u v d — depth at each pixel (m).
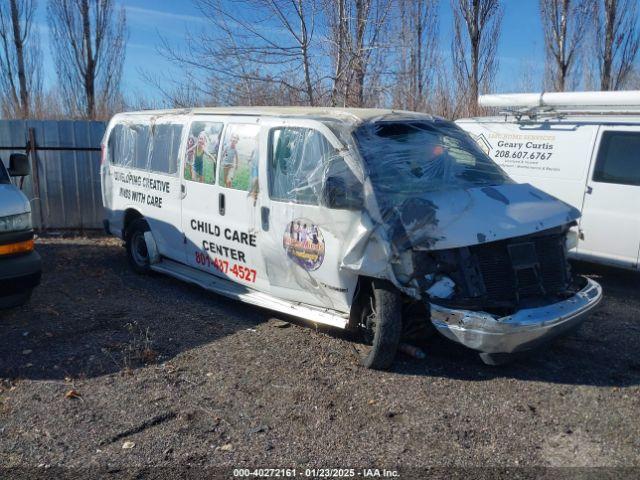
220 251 6.11
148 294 6.78
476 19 13.95
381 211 4.41
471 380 4.58
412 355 4.80
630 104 7.16
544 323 4.20
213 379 4.58
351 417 4.04
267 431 3.87
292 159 5.20
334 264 4.74
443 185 4.86
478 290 4.31
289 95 11.13
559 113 7.89
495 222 4.36
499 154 8.46
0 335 5.41
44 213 10.31
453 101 12.69
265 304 5.55
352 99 11.02
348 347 5.17
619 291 7.16
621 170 7.18
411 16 11.84
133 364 4.83
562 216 4.73
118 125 7.84
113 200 7.96
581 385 4.51
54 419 4.00
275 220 5.30
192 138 6.41
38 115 19.64
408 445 3.72
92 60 20.39
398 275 4.30
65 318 5.89
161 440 3.76
